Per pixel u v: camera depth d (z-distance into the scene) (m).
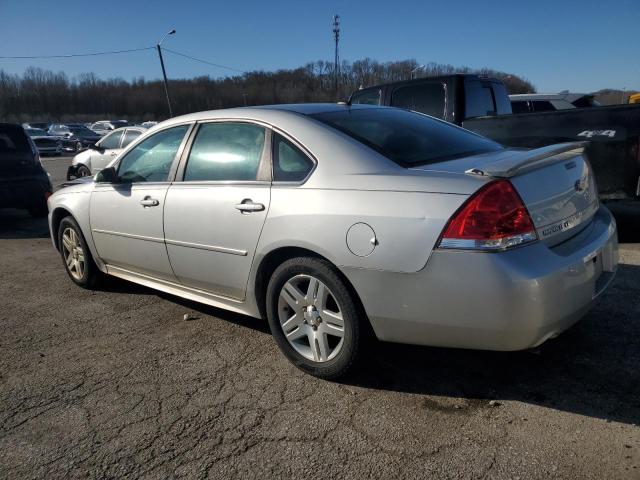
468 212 2.46
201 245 3.57
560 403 2.73
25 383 3.25
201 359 3.45
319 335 3.03
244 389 3.05
